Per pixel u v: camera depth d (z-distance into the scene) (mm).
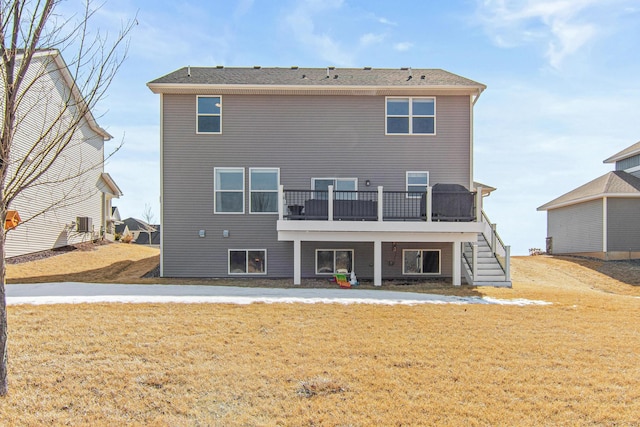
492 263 13203
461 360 5246
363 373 4789
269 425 3668
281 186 11609
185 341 5754
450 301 9055
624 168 23719
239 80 13445
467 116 13547
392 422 3727
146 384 4410
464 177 13484
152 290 9891
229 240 13312
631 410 3973
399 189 13477
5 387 4027
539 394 4309
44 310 7195
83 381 4430
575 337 6312
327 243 13484
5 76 3873
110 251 18328
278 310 7676
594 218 20922
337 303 8477
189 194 13242
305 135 13461
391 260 13562
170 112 13227
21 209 14703
